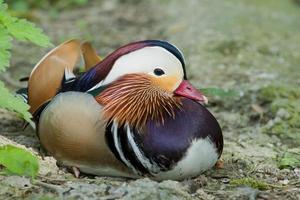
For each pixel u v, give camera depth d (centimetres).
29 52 1355
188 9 1664
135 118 686
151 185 666
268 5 1855
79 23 1587
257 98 1095
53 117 712
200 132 689
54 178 715
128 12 1694
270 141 930
